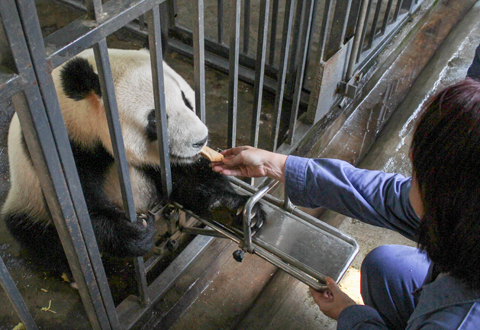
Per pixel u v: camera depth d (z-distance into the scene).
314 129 3.31
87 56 2.13
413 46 4.32
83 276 1.53
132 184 2.44
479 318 1.09
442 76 3.93
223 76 3.87
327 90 3.12
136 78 2.10
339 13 2.81
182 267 2.40
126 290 2.44
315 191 1.82
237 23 1.78
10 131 2.37
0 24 0.88
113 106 1.32
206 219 2.05
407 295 1.78
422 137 1.06
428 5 4.54
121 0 1.19
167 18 3.96
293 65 3.34
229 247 2.62
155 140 2.23
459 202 0.99
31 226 2.38
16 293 1.38
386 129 3.54
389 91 3.85
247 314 2.37
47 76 1.03
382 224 1.77
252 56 3.81
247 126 3.45
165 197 2.06
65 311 2.35
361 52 3.62
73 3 4.52
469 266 1.05
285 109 3.58
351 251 1.91
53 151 1.15
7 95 0.96
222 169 2.02
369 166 3.25
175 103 2.15
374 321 1.50
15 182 2.34
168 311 2.32
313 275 1.81
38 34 0.96
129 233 1.97
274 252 1.90
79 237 1.40
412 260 1.80
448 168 0.99
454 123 0.98
